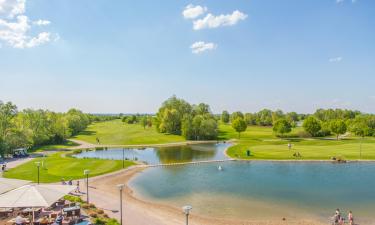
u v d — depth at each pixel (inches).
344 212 1438.2
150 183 2028.8
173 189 1868.8
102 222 1151.0
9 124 3469.5
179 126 5851.4
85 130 6870.1
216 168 2573.8
